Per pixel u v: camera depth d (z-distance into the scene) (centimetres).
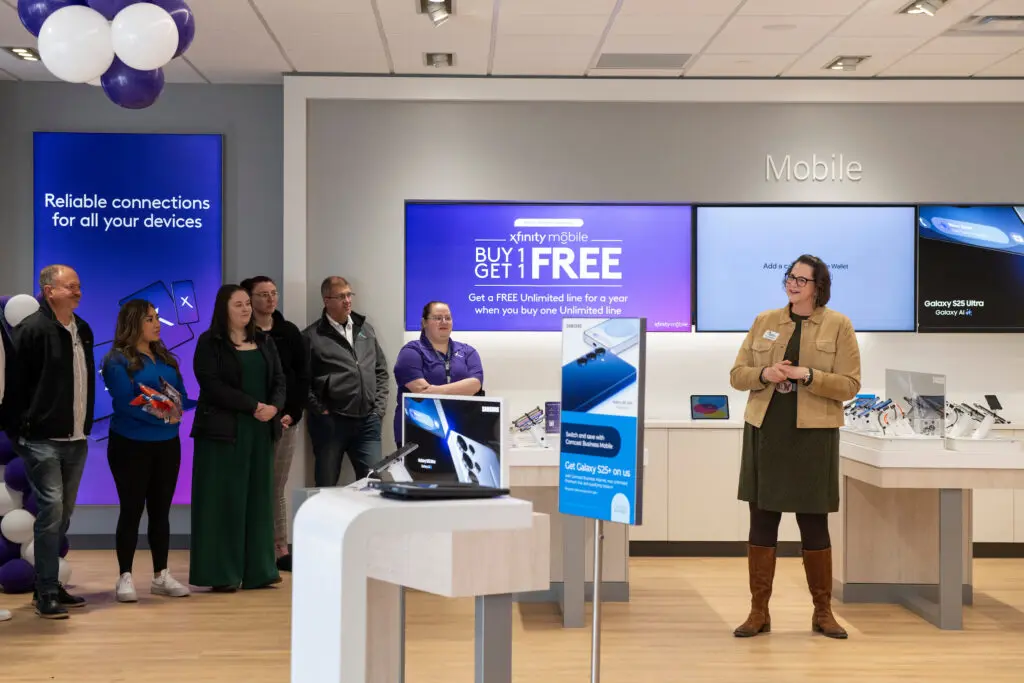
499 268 759
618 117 761
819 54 696
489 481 369
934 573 592
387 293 755
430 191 756
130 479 594
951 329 762
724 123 763
